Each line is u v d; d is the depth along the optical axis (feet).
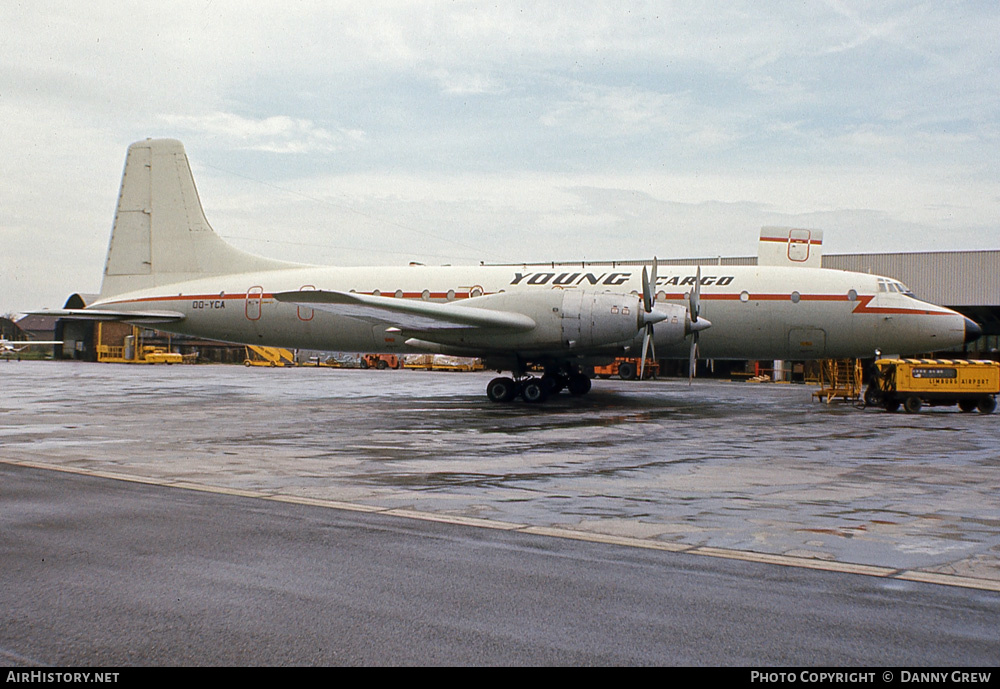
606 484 37.11
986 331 157.69
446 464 43.29
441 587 20.97
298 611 19.11
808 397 100.68
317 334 98.17
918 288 150.82
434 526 28.07
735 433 59.31
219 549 24.73
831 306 85.71
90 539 25.95
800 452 48.88
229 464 42.93
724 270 89.92
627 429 61.57
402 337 94.02
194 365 239.50
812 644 17.16
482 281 94.17
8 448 49.32
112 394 101.40
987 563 23.48
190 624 18.21
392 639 17.40
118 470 40.70
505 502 32.55
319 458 45.34
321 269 100.73
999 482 38.11
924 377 77.92
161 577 21.74
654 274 79.20
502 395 86.63
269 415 72.54
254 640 17.30
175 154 105.50
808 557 24.07
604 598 20.10
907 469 42.14
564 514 30.22
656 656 16.53
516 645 17.08
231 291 101.14
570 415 72.95
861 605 19.61
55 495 33.68
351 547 25.03
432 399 93.04
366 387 119.34
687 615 18.89
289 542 25.64
